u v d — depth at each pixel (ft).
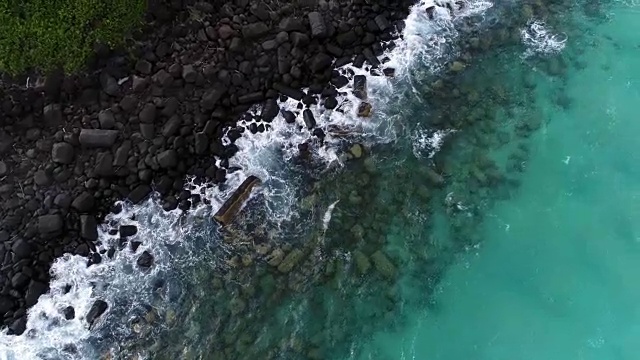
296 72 39.22
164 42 39.06
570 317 35.37
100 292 35.35
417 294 35.78
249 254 36.22
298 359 33.58
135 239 36.65
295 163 38.96
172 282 35.68
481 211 38.22
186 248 36.55
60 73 37.09
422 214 37.76
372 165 39.06
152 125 37.35
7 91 36.88
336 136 39.75
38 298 34.71
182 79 38.40
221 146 38.42
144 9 38.68
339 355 33.88
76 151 36.91
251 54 39.45
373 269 35.96
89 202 35.73
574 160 40.14
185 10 39.63
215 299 35.06
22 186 36.09
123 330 34.53
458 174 39.14
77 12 36.78
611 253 37.40
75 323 34.53
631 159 40.34
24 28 36.24
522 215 38.34
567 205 38.81
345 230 36.96
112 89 37.68
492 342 34.65
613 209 38.81
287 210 37.55
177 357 33.76
